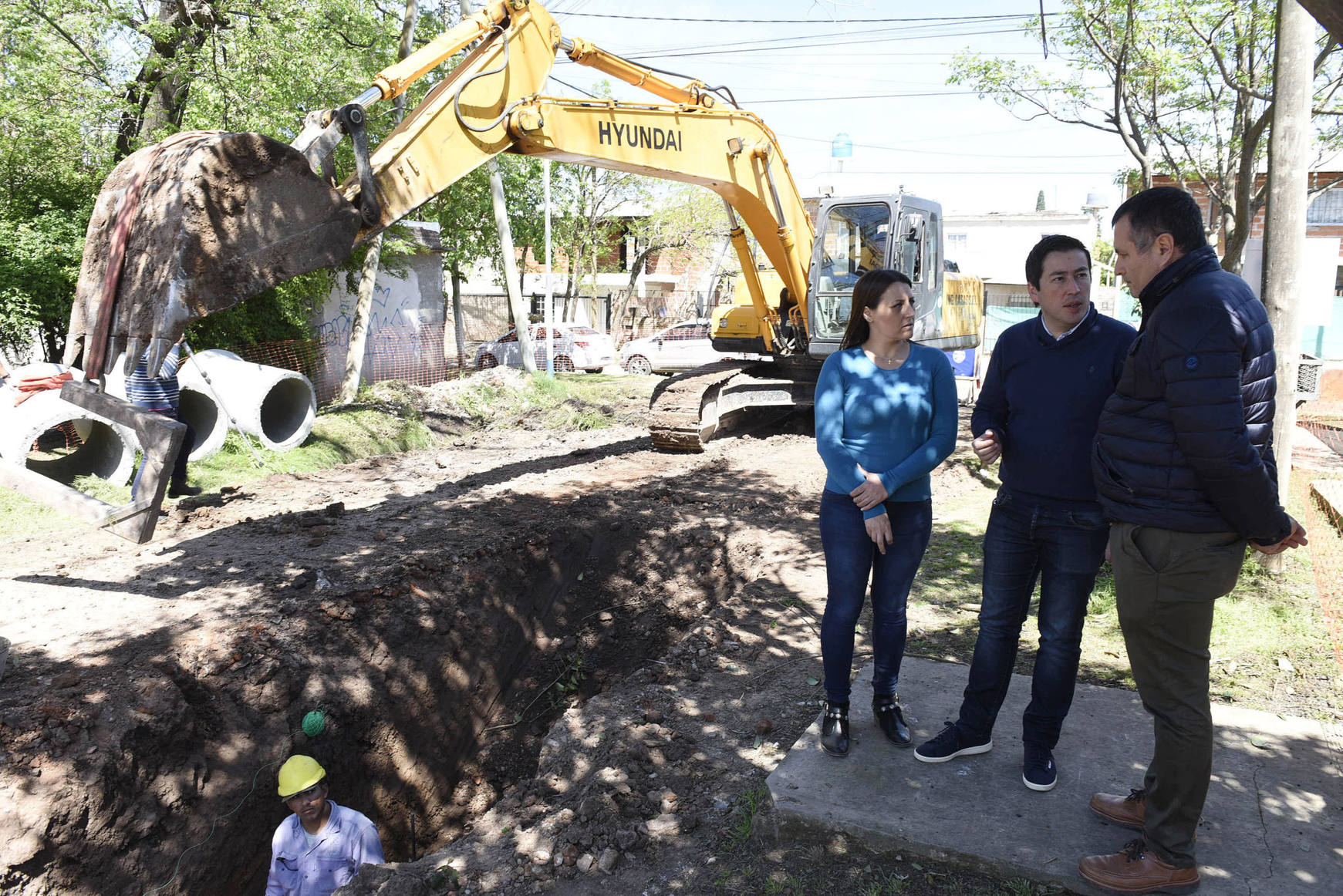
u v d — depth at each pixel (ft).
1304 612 16.43
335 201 17.06
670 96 30.81
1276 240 18.01
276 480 30.37
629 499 26.89
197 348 41.60
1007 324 73.46
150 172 15.99
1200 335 7.66
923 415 11.04
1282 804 10.18
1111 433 8.54
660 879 10.19
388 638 18.35
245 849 15.05
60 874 12.41
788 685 14.75
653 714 13.84
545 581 22.59
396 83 19.62
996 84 42.24
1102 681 14.06
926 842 9.72
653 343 81.82
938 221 37.47
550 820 11.50
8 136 35.01
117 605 18.02
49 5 35.01
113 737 13.58
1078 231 90.07
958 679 13.78
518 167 74.33
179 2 37.47
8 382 27.53
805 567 20.86
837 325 36.09
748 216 34.14
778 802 10.50
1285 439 18.31
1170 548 8.09
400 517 24.82
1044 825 9.89
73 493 16.22
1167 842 8.65
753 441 38.73
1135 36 35.55
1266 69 33.60
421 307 66.18
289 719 16.11
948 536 22.98
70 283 35.40
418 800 18.07
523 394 52.70
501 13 23.65
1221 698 13.30
